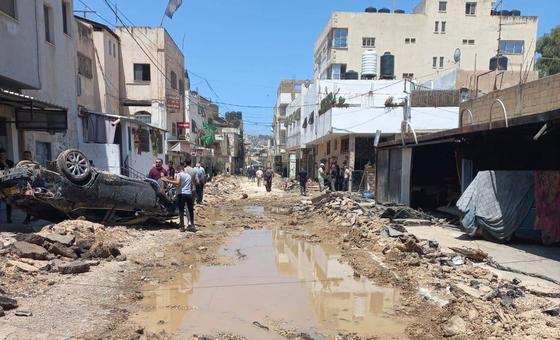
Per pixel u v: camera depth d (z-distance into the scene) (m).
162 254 8.54
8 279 5.70
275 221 14.61
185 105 38.81
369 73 34.22
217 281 7.02
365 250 9.27
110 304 5.45
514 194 9.36
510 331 4.66
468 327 4.85
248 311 5.66
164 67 29.45
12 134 12.83
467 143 12.70
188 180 11.22
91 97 24.08
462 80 30.83
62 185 9.00
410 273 7.14
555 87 14.14
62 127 13.27
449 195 15.88
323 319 5.41
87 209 9.83
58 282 6.04
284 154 67.62
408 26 49.25
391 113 25.84
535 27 50.34
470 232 10.06
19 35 12.32
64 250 7.21
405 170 15.59
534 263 7.59
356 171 26.22
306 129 39.28
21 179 8.40
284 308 5.80
